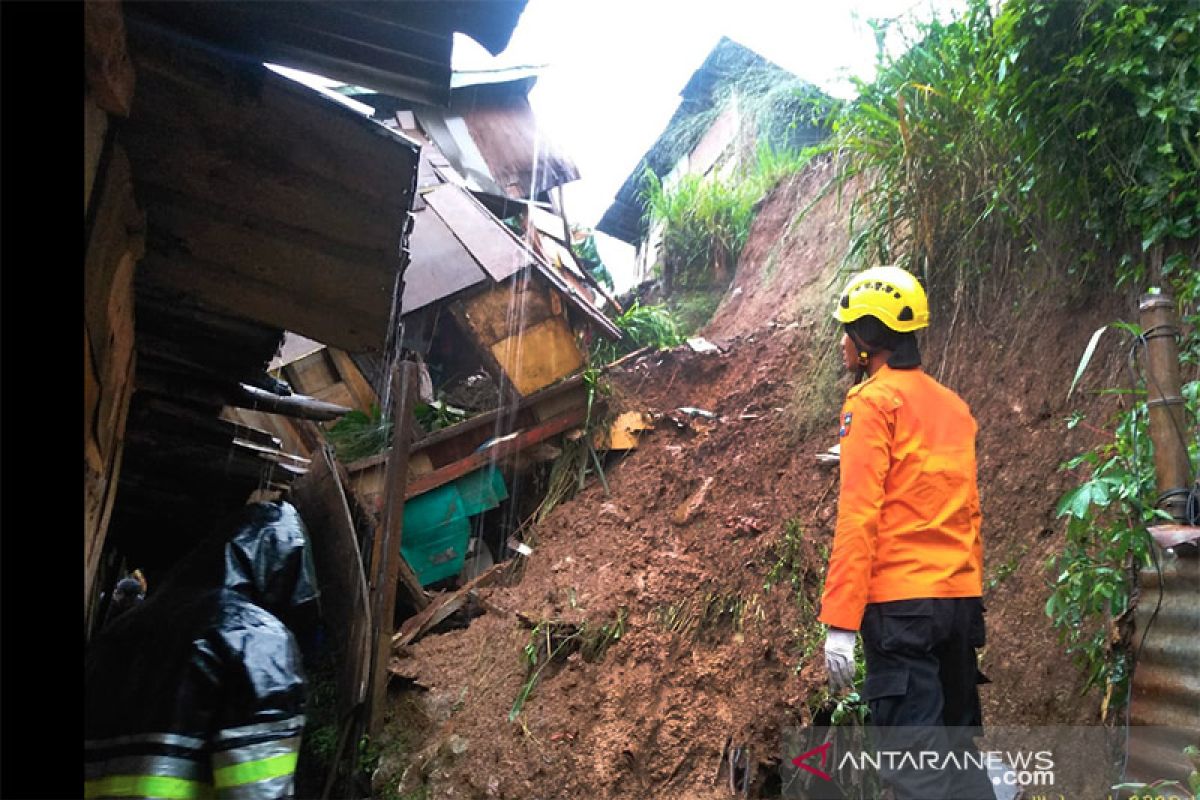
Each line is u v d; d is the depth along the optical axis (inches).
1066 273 184.4
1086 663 132.5
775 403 262.8
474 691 203.3
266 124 119.3
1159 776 104.1
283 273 146.3
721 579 208.7
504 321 306.8
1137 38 160.7
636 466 271.4
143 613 124.4
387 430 302.2
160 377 183.2
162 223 135.6
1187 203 159.2
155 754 107.9
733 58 485.4
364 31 110.7
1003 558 163.2
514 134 565.6
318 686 203.3
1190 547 104.0
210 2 103.7
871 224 232.2
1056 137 176.1
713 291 426.0
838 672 96.0
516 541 265.3
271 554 144.9
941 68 211.3
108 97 94.4
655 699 186.1
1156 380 114.5
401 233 137.1
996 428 182.9
